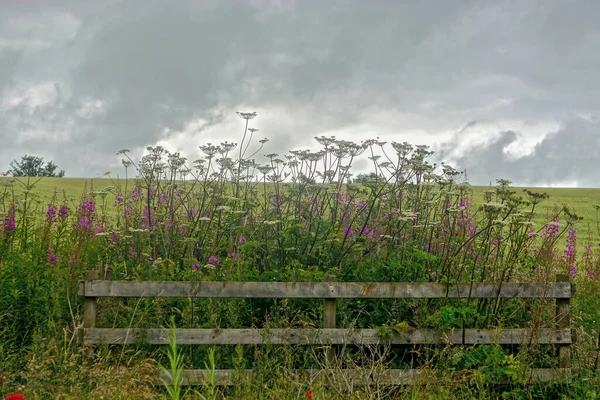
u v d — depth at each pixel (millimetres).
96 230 8430
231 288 5941
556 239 7949
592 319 6965
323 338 5910
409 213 7273
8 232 7379
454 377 5660
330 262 7434
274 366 5484
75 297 6531
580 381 5684
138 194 9461
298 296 5977
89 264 7457
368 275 7207
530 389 5680
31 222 8008
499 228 7395
